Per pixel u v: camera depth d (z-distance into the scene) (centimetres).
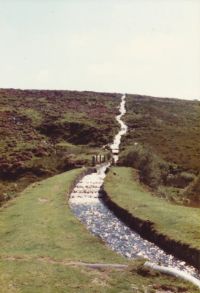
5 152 7381
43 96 13612
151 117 11712
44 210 3281
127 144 8644
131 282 1828
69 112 11588
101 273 1928
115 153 7638
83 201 3759
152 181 5381
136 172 5228
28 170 6438
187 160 7306
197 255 2189
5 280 1814
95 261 2108
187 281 1856
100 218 3183
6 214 3269
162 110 13188
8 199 4181
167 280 1872
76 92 15025
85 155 7250
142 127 10438
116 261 2122
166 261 2264
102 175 5278
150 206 3225
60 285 1770
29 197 3831
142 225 2842
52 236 2594
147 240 2659
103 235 2762
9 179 6206
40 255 2208
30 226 2830
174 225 2670
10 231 2778
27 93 13788
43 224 2867
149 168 5653
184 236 2439
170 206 3231
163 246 2492
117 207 3353
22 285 1764
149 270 1938
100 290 1733
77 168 5934
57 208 3338
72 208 3491
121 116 11738
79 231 2692
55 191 4003
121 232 2830
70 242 2470
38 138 8950
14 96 13075
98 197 3925
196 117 12581
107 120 10919
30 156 7256
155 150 8031
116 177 4681
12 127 9494
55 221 2939
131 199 3528
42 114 10981
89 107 12738
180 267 2177
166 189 5250
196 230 2508
